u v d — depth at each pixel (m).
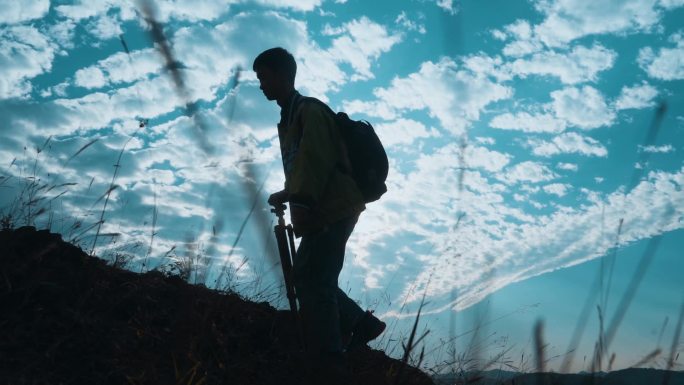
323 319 2.86
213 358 2.87
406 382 2.82
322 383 2.80
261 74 3.12
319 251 2.88
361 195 2.95
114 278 3.19
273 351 3.15
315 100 2.99
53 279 2.93
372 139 3.01
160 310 3.00
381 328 3.28
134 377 2.49
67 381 2.38
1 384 2.22
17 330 2.56
